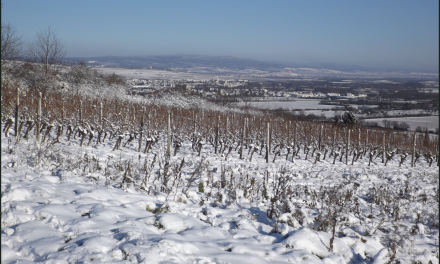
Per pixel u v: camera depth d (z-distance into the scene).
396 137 28.31
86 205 5.49
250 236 5.29
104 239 4.35
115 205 5.86
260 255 4.46
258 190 8.66
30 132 12.95
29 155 8.55
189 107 35.19
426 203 8.76
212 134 18.97
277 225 5.55
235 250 4.51
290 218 5.90
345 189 9.09
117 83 41.50
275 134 21.05
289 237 4.98
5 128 11.89
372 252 5.36
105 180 7.60
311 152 21.55
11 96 14.05
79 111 15.59
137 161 10.92
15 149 8.78
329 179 12.04
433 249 5.77
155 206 6.11
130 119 18.08
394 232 6.12
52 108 14.94
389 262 4.99
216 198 7.44
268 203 7.83
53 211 5.01
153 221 5.18
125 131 14.63
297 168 15.06
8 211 4.75
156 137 15.73
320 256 4.82
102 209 5.34
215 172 11.06
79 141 13.75
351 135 25.44
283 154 19.61
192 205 6.69
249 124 23.09
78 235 4.45
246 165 13.79
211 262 4.12
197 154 15.08
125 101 26.22
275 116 36.69
